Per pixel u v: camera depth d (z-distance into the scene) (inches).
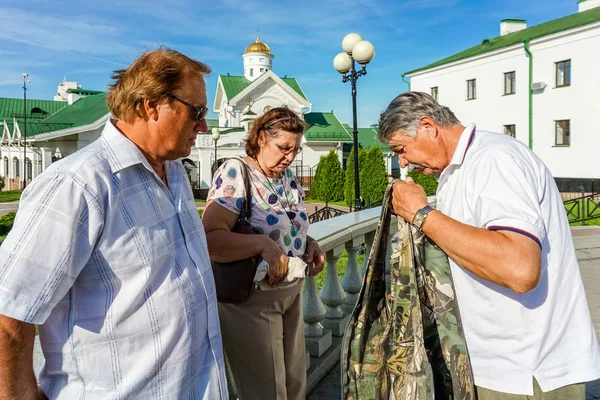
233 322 87.4
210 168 1251.8
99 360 53.5
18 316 48.0
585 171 920.3
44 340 54.0
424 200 70.6
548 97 977.5
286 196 92.7
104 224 52.7
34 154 1546.5
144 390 55.2
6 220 701.9
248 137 90.7
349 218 167.5
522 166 66.9
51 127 1413.6
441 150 75.4
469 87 1165.1
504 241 60.7
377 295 81.7
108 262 53.0
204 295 62.5
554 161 975.6
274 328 88.7
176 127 58.5
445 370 78.8
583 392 73.5
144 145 59.4
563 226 72.9
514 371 70.5
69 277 50.8
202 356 61.8
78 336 53.0
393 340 78.4
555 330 70.4
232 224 85.6
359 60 378.9
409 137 76.2
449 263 75.8
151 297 55.6
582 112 917.8
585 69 906.1
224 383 64.5
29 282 48.5
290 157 88.7
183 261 60.4
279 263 81.5
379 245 79.0
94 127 1211.9
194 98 58.9
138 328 54.6
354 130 390.3
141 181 57.2
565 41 935.7
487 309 71.6
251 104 1328.7
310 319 131.6
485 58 1109.1
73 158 53.1
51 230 49.4
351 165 1000.9
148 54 58.1
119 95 57.4
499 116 1088.2
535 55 994.7
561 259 71.6
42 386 55.7
